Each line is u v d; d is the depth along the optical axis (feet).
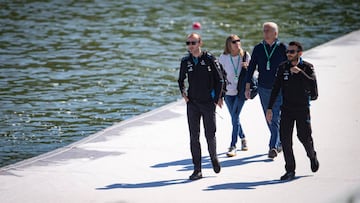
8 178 99.76
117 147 112.88
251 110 131.75
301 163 103.40
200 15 251.60
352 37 199.82
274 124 106.83
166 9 260.62
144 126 123.85
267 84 107.76
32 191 94.58
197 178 98.37
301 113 95.81
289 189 93.20
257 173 100.58
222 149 112.27
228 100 110.32
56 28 231.30
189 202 89.35
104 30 229.04
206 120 97.91
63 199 91.35
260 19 246.27
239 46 109.81
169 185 96.17
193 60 97.30
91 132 136.67
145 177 99.60
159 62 192.34
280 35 223.51
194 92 97.40
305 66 95.55
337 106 132.46
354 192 90.89
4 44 210.38
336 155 106.11
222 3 272.51
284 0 279.69
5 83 170.40
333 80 151.94
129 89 167.12
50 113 147.95
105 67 186.70
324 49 183.21
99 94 162.50
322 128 119.65
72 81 173.17
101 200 90.79
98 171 102.17
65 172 101.96
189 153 110.01
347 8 266.36
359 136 115.03
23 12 254.06
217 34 223.92
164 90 166.91
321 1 279.08
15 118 144.36
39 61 192.13
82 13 253.65
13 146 128.67
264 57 107.34
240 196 91.09
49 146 128.77
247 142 114.83
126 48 206.90
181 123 125.29
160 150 111.24
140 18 246.27
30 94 161.79
